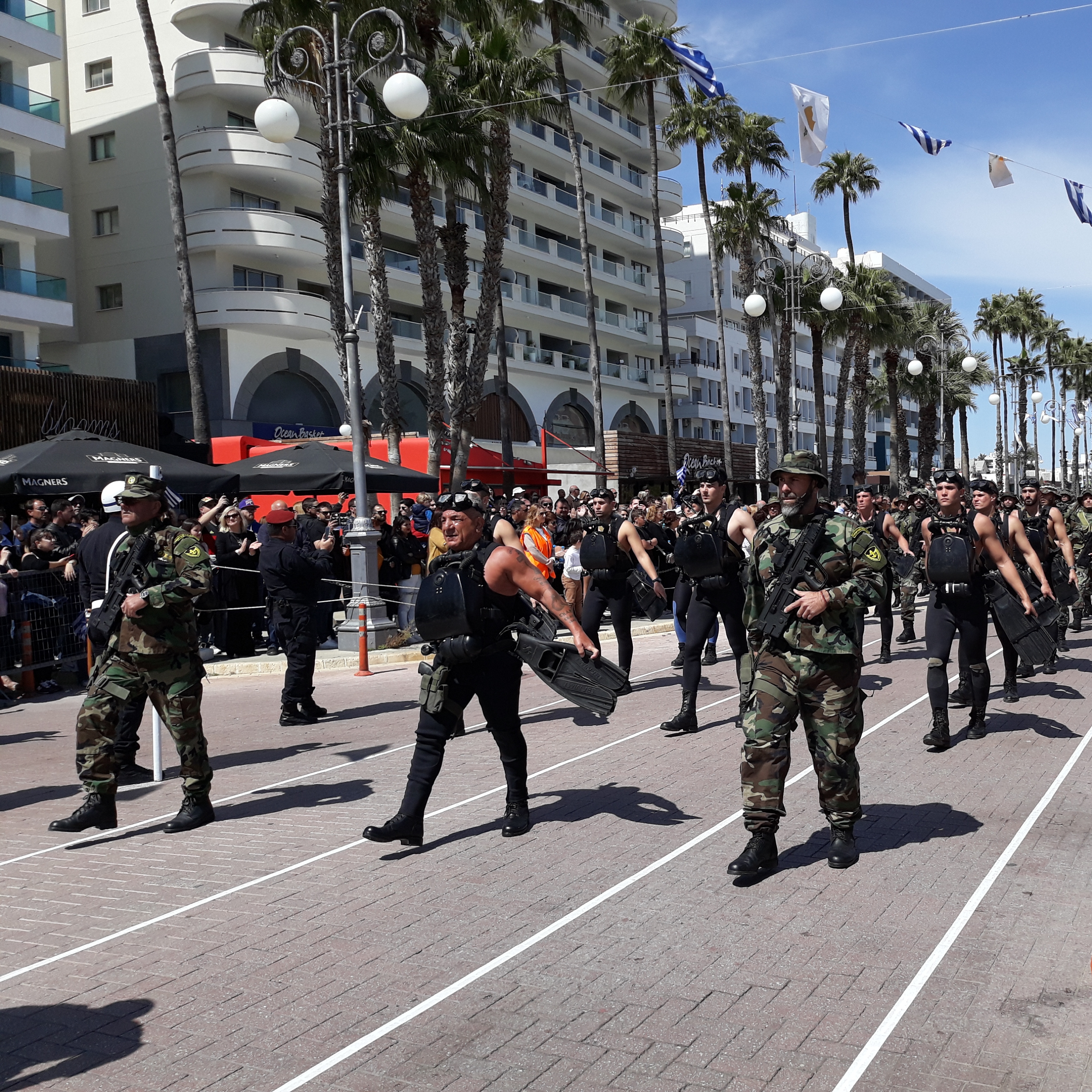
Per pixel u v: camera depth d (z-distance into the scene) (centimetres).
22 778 796
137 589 607
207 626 1385
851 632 510
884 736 839
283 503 995
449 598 553
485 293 2631
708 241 6388
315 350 3591
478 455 2644
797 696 516
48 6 3541
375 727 955
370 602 1473
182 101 3388
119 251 3494
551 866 538
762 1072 333
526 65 2602
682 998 386
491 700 573
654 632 1644
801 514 512
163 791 736
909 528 1485
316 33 1512
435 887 511
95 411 2352
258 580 1485
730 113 4197
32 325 2962
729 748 801
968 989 389
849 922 455
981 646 795
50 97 3072
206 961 431
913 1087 322
